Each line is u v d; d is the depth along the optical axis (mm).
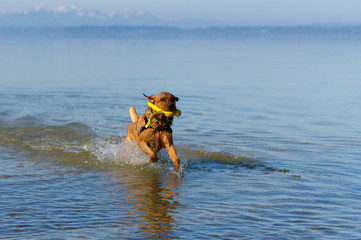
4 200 5375
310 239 4309
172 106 6891
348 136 9625
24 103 13594
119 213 5020
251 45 96875
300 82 20859
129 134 8031
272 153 8164
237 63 34250
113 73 24469
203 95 16188
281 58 42000
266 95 16375
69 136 9422
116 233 4422
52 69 26219
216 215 4965
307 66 31203
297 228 4586
